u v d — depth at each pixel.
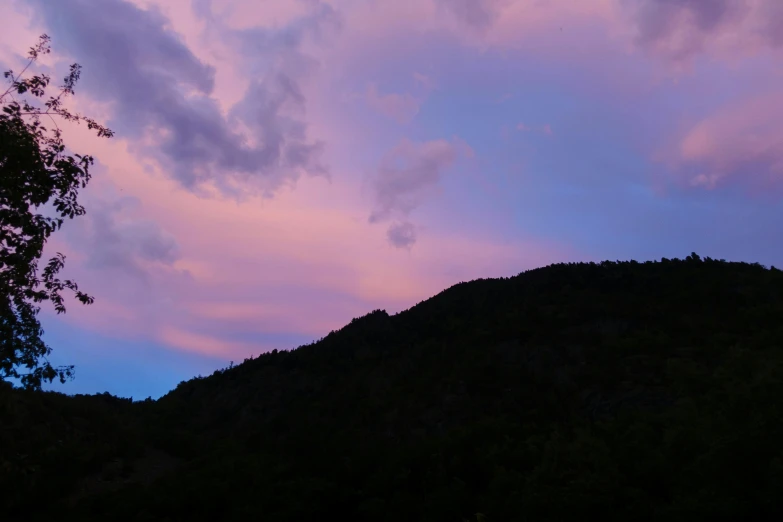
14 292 8.14
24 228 7.96
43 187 8.26
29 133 8.31
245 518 21.83
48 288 8.61
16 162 7.84
